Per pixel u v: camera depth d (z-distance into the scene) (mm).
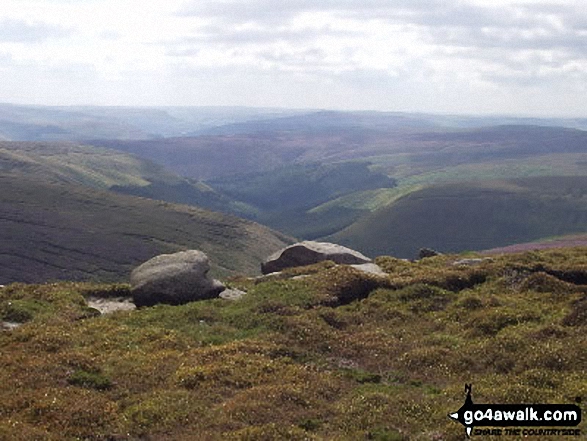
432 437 17906
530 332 27531
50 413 19469
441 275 39469
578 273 39375
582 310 29125
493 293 36406
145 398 21484
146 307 36031
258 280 45531
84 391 21750
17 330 29688
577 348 24516
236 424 19031
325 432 18953
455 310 33000
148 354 26516
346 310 34875
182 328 31078
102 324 31469
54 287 39938
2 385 22047
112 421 19453
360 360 26750
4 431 17672
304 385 22578
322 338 29078
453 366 24875
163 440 18188
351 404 20750
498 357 24969
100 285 41594
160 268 38906
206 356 25969
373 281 38625
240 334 30391
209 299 37875
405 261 49406
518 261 43094
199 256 40438
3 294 37250
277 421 19391
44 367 23859
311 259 51594
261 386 22219
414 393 22172
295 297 35844
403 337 29719
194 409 20375
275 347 27406
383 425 18984
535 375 22219
